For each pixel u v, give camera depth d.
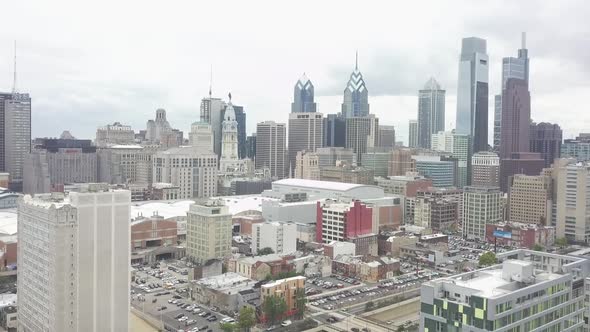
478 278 193.88
